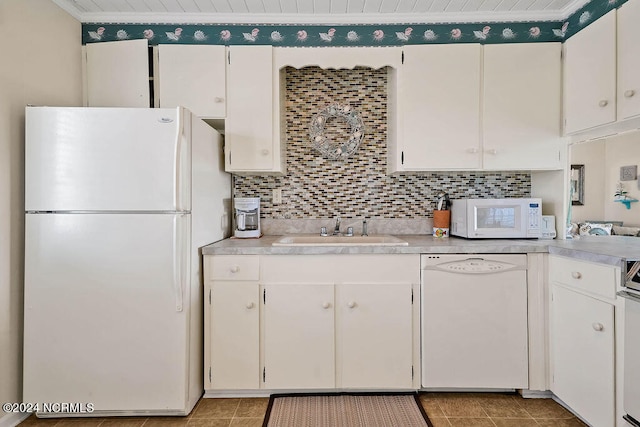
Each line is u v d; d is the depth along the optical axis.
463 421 1.79
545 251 1.93
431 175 2.59
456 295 1.95
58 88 2.08
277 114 2.24
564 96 2.16
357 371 1.97
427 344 1.96
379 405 1.92
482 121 2.21
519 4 2.21
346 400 1.97
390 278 1.96
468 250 1.93
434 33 2.34
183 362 1.80
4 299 1.74
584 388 1.68
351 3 2.19
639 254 1.54
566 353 1.80
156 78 2.24
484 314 1.95
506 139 2.20
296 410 1.88
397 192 2.60
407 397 1.99
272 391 2.03
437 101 2.21
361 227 2.59
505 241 2.14
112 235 1.77
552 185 2.30
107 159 1.76
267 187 2.60
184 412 1.82
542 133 2.19
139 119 1.76
